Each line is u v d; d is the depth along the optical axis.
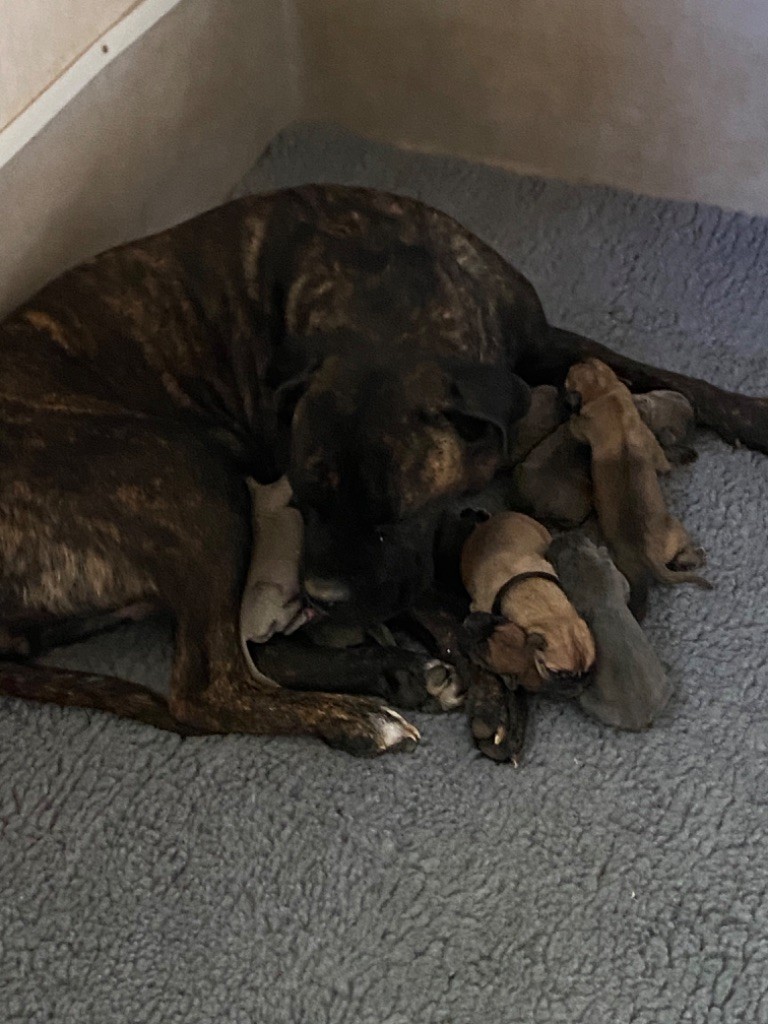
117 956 0.99
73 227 1.30
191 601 1.08
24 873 1.04
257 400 1.17
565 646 1.01
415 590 1.06
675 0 1.33
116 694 1.10
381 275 1.07
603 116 1.47
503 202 1.53
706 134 1.43
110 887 1.03
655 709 1.06
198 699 1.08
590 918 0.99
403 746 1.08
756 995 0.95
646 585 1.12
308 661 1.11
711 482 1.24
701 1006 0.94
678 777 1.06
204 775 1.08
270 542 1.11
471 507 1.23
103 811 1.07
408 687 1.09
